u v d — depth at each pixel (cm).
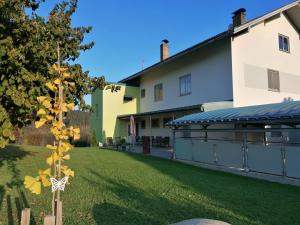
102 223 677
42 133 3472
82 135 3653
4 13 883
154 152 2355
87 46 1387
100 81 1399
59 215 441
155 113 2709
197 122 1747
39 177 418
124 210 778
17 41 991
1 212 759
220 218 732
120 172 1369
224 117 1573
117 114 3406
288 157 1258
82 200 869
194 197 930
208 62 2412
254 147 1415
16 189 993
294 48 2603
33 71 1009
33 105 955
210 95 2380
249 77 2256
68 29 1296
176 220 705
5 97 953
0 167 1459
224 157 1588
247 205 855
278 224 699
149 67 2903
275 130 1323
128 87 3462
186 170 1508
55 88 461
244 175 1433
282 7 2333
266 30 2414
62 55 1256
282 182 1255
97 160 1802
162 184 1119
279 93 2441
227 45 2220
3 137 846
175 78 2830
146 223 680
